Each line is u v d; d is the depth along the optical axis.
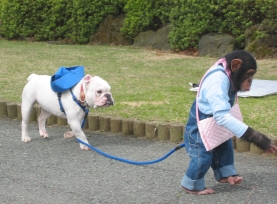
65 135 5.87
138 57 10.20
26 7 13.23
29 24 13.34
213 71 4.73
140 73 8.44
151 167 5.36
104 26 12.62
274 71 8.49
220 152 4.96
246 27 10.30
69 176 5.23
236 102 4.89
